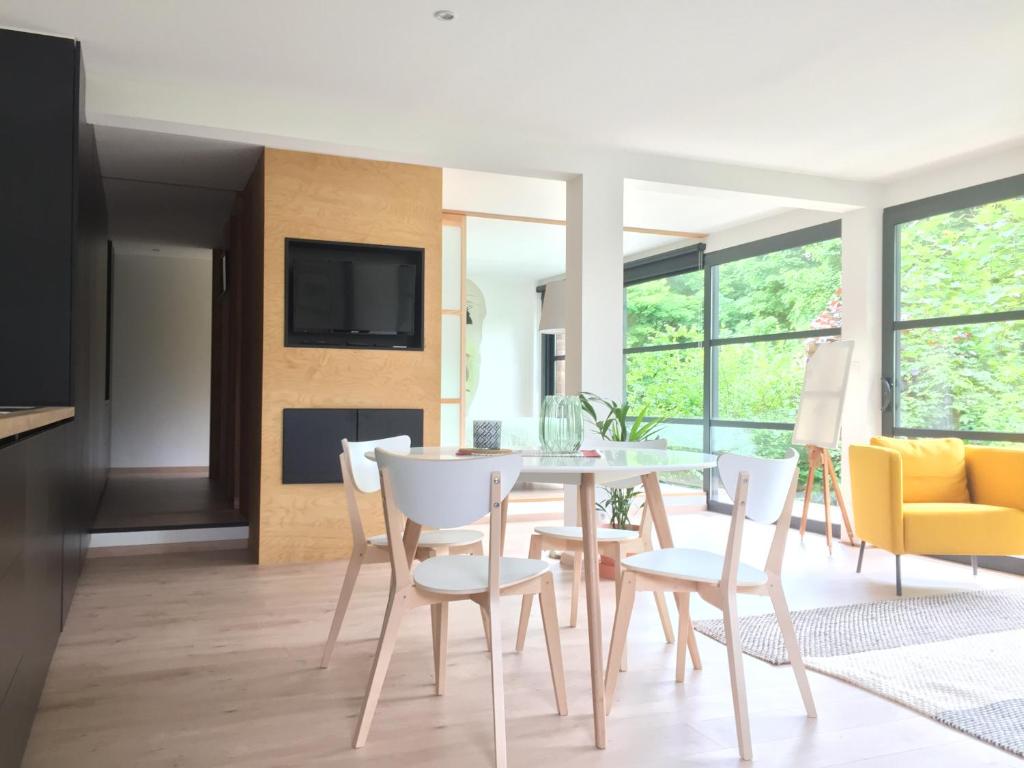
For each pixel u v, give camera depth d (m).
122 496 6.69
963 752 2.32
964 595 4.24
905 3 3.18
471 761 2.21
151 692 2.72
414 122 4.59
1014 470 4.50
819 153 5.12
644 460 2.68
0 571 1.77
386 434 5.07
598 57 3.72
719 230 7.35
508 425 9.23
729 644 2.34
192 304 9.25
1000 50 3.60
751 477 2.43
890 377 5.75
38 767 2.14
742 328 7.15
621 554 3.18
